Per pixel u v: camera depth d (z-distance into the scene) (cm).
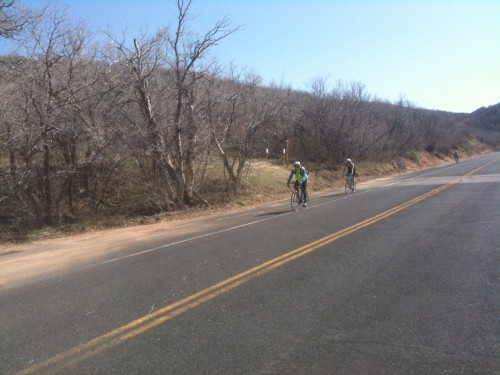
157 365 400
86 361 414
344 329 463
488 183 2216
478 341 427
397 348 416
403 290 586
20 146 1303
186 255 866
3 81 1296
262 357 407
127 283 678
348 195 2045
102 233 1285
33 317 544
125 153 1603
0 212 1386
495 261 717
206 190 2031
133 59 1580
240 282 648
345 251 826
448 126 7462
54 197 1480
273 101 2289
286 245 905
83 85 1416
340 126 3547
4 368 408
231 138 2112
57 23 1795
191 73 1720
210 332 469
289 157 3384
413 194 1869
